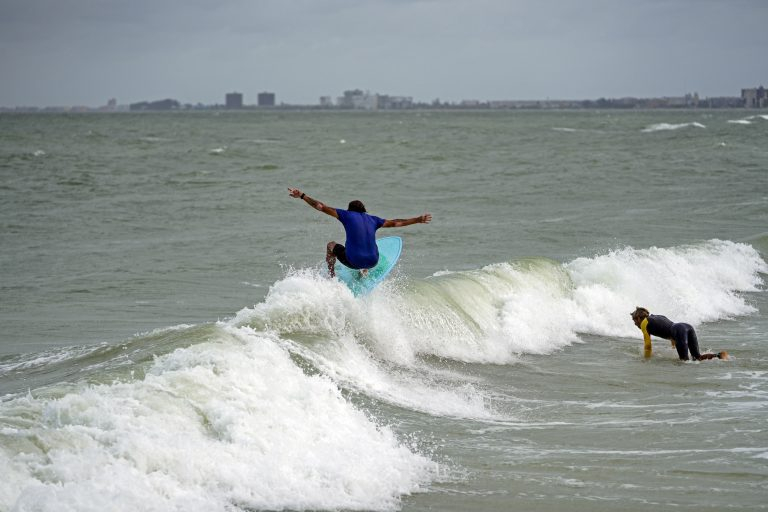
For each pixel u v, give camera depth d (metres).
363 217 33.34
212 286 52.16
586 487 21.19
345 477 20.36
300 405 23.66
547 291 44.19
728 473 22.27
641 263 51.00
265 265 59.78
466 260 60.84
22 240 70.88
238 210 92.88
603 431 25.97
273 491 19.27
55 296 48.59
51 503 16.39
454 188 116.81
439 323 35.84
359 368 29.94
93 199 101.19
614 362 36.47
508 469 22.33
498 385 31.64
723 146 194.38
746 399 30.38
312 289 32.75
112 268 57.91
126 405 20.70
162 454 19.02
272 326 30.67
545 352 37.75
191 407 21.52
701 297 49.19
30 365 30.88
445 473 21.80
